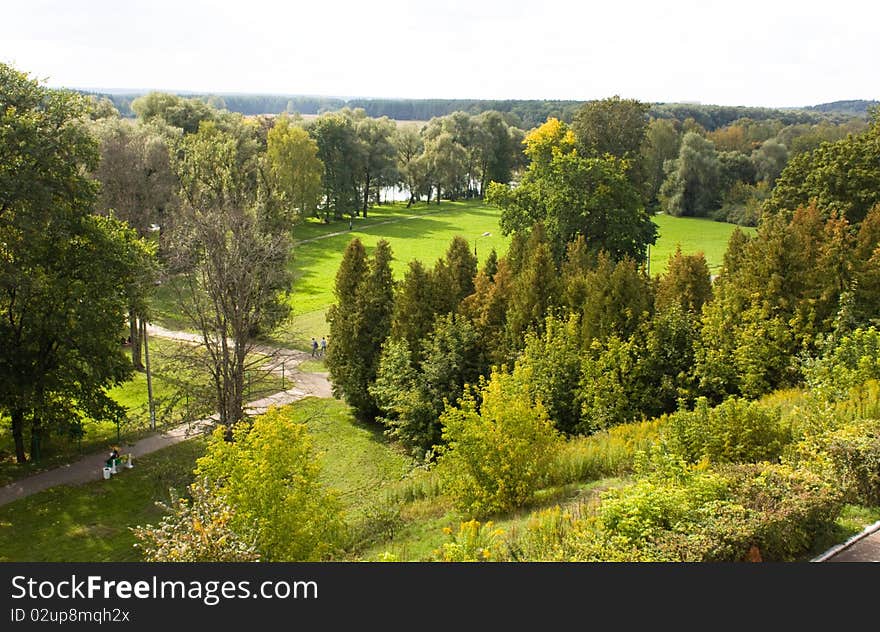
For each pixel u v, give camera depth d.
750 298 26.64
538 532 12.73
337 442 30.23
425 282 30.97
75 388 26.64
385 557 12.07
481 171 134.50
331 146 94.69
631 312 25.27
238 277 26.47
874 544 11.48
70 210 26.58
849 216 39.81
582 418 23.92
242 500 14.72
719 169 110.12
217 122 78.06
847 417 16.23
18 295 25.89
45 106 25.81
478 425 18.17
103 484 25.44
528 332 27.72
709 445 15.82
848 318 23.80
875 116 43.53
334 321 33.28
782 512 10.94
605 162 49.34
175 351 34.41
